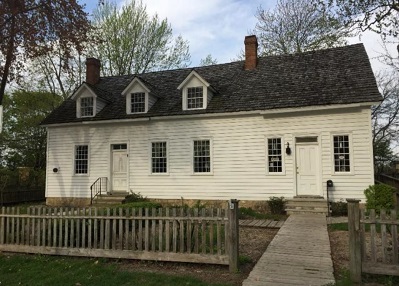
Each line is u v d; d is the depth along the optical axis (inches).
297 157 593.0
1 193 813.9
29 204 850.8
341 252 303.9
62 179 762.2
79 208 293.9
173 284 218.5
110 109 759.1
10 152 1168.2
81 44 775.1
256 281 220.8
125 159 722.2
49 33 652.7
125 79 872.3
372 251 224.5
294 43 1097.4
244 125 628.7
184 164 666.8
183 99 677.3
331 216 531.8
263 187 606.2
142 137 706.2
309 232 386.6
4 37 599.2
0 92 649.6
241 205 616.7
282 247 314.8
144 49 1213.7
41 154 1187.3
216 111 638.5
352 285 212.5
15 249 304.8
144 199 681.0
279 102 601.6
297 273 237.3
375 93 540.7
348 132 559.2
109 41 1179.9
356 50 667.4
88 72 885.2
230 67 773.3
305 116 588.7
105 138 736.3
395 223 221.3
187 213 263.9
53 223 299.4
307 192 581.0
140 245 271.1
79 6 653.3
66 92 1193.4
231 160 632.4
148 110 709.3
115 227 280.7
